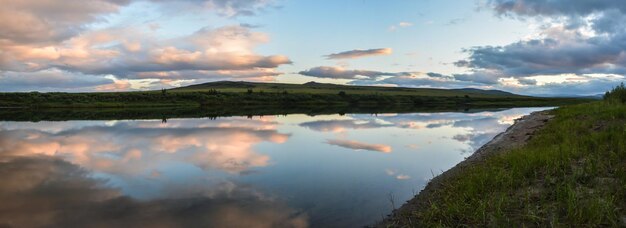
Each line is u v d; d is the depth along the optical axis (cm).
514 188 988
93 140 2797
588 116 2138
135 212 1116
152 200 1239
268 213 1096
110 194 1313
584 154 1170
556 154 1178
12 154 2173
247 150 2291
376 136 3011
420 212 996
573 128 1752
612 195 834
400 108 10000
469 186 1039
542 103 13738
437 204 1023
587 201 808
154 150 2298
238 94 13338
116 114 6756
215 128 3800
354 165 1797
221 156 2067
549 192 914
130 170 1709
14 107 9262
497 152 1675
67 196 1290
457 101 14950
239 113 7194
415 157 2005
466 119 4981
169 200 1237
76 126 4109
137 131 3478
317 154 2125
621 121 1723
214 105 11819
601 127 1647
